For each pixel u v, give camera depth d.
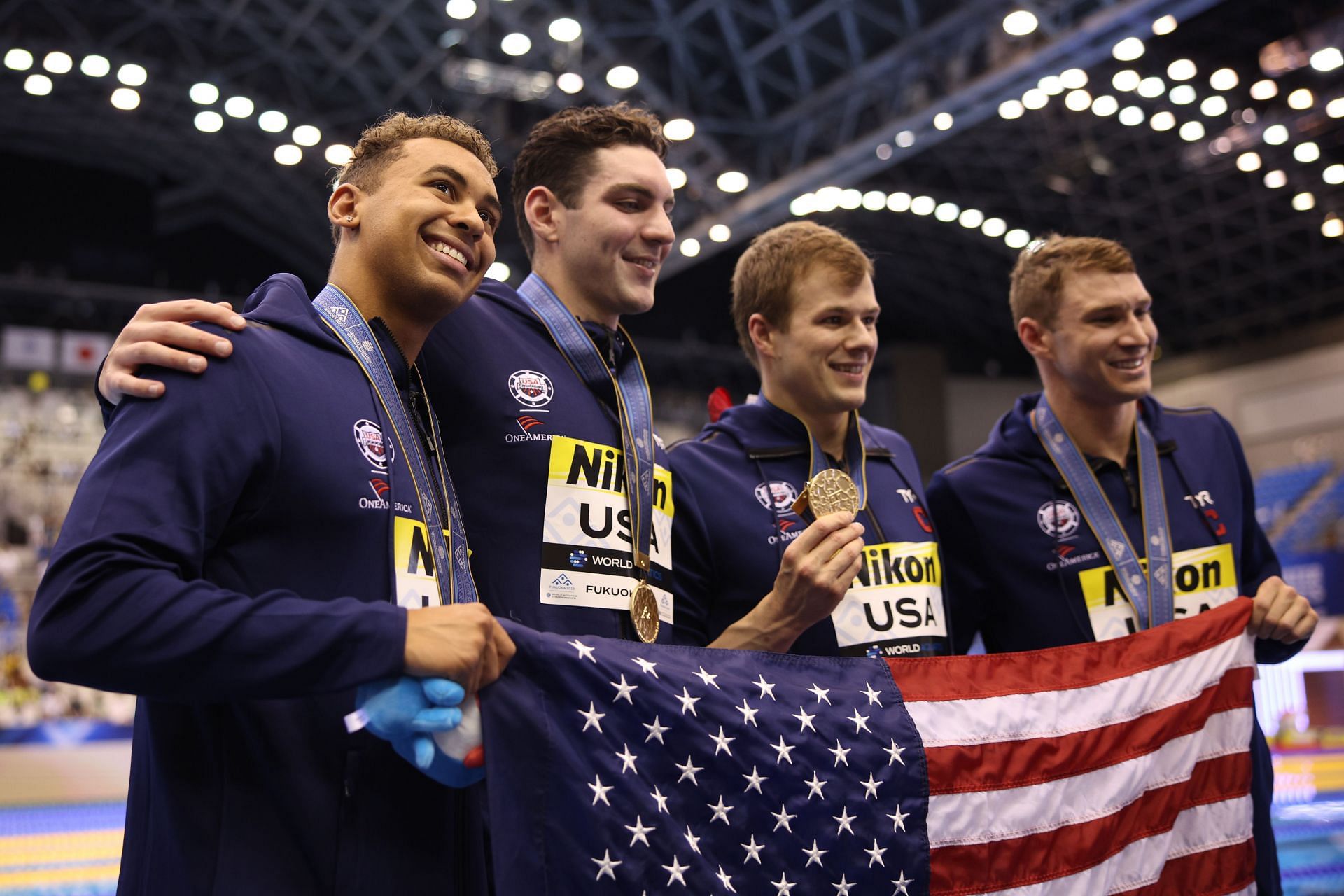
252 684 1.41
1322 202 16.17
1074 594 2.84
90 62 11.86
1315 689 9.86
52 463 15.10
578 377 2.36
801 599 2.16
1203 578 2.84
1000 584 2.93
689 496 2.62
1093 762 2.32
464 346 2.23
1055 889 2.19
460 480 2.17
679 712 1.86
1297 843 5.34
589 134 2.48
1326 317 19.06
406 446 1.82
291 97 13.51
